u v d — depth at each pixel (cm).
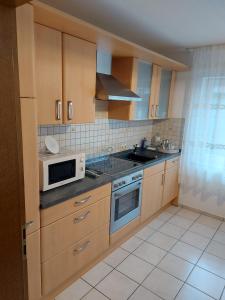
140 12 197
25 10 126
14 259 103
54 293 189
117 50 229
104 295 192
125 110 272
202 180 333
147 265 229
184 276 216
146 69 283
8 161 93
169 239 275
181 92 346
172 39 271
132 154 334
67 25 161
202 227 306
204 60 300
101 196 211
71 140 246
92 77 208
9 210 97
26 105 135
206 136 315
